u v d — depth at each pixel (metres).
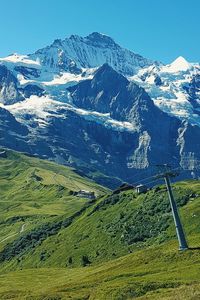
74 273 167.25
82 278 129.38
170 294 79.06
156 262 114.69
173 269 103.81
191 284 86.38
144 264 117.56
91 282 116.06
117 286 96.94
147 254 126.19
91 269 155.88
